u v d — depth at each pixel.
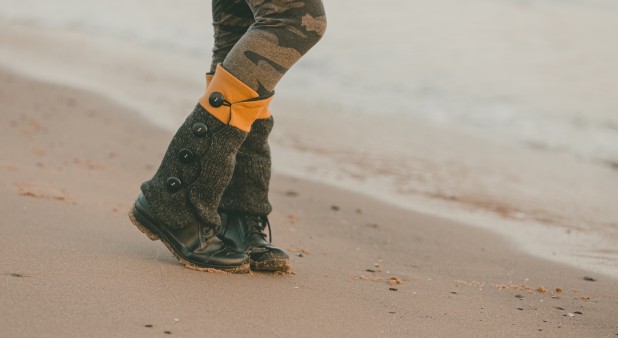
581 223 6.04
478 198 6.69
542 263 4.67
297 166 7.32
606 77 15.04
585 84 14.36
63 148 6.57
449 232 5.37
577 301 3.72
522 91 13.55
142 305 2.79
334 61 15.41
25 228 3.79
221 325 2.70
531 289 3.92
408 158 8.20
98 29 18.28
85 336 2.47
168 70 13.32
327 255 4.27
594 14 23.45
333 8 22.02
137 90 10.80
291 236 4.70
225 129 3.13
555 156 9.09
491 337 3.00
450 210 6.15
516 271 4.40
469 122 11.02
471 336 2.97
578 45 18.50
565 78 14.88
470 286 3.87
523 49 17.83
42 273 3.03
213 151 3.15
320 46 16.77
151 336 2.52
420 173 7.52
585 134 10.57
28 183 4.92
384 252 4.61
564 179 7.81
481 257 4.73
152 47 16.22
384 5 22.91
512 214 6.20
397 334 2.88
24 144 6.46
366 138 9.09
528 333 3.10
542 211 6.39
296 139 8.64
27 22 18.72
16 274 2.98
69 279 2.98
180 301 2.89
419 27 19.88
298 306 3.05
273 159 7.52
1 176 5.00
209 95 3.14
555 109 12.21
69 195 4.77
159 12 21.27
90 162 6.16
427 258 4.56
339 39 17.73
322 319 2.93
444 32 19.39
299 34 3.04
